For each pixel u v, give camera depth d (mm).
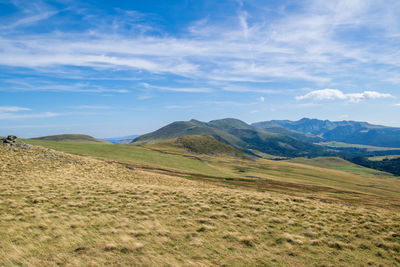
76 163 47594
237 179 75500
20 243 13688
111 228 16672
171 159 112625
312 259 14102
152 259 12844
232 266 12758
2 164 35719
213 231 17297
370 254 15180
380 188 122062
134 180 42125
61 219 17859
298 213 22719
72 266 11781
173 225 18094
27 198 22375
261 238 16562
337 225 20016
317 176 129625
